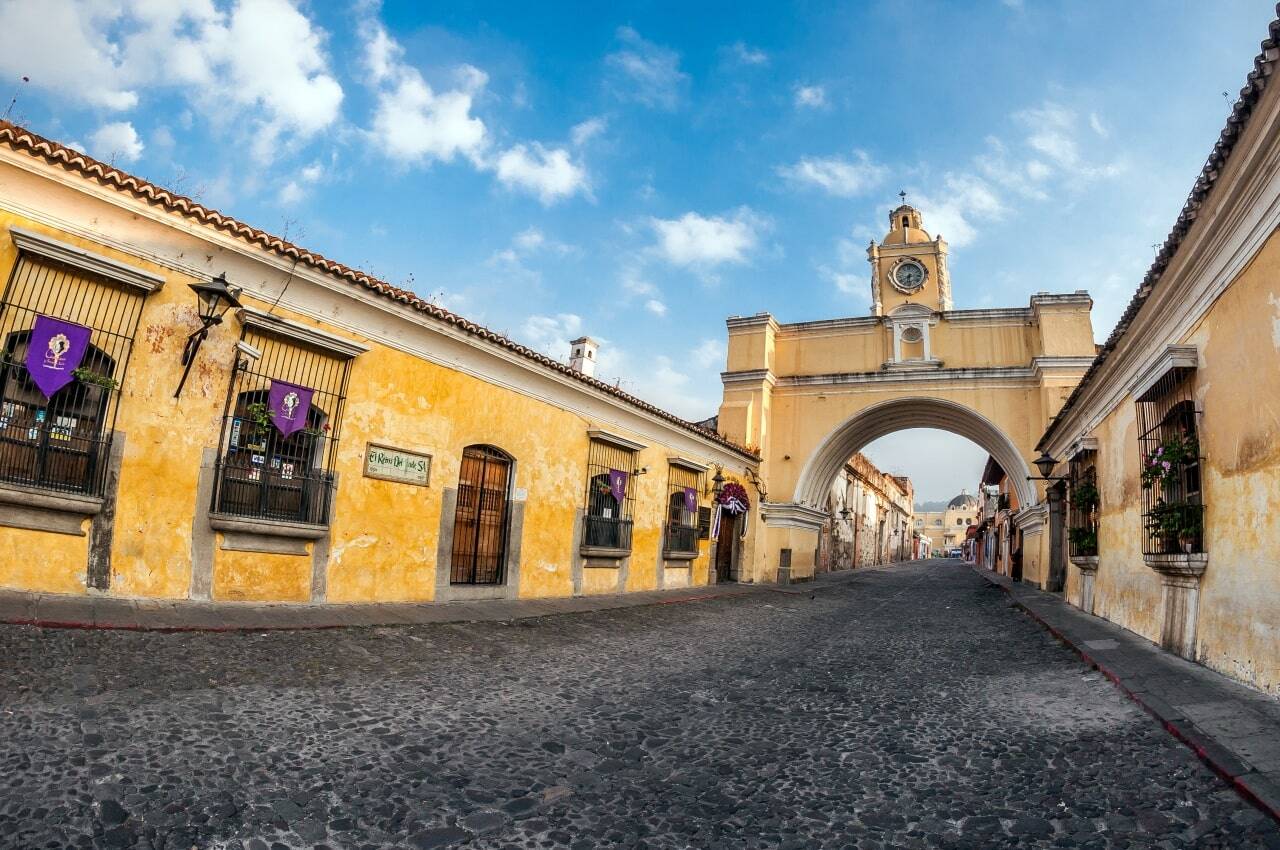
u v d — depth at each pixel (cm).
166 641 622
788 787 415
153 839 304
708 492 1917
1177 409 757
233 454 814
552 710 560
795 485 2308
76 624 609
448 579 1056
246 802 347
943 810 382
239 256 807
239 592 813
